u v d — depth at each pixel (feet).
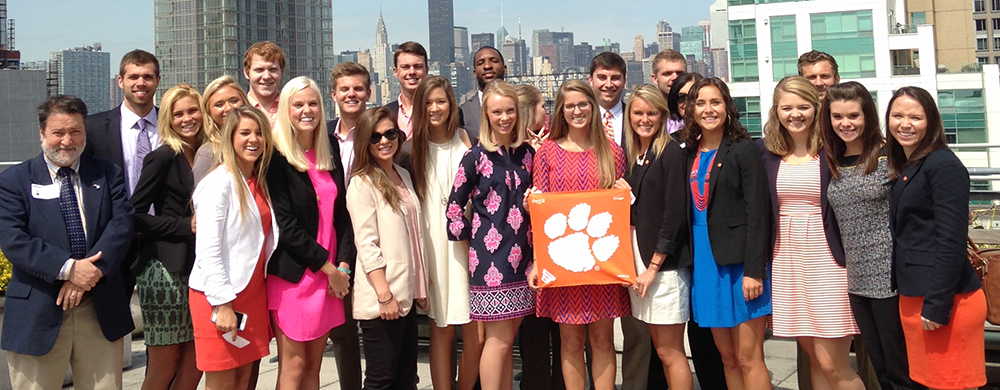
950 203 11.10
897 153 11.80
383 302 12.69
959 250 11.09
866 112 11.89
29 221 12.50
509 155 13.47
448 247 13.91
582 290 13.08
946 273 11.10
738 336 12.89
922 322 11.42
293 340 12.62
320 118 13.03
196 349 12.32
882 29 152.46
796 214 12.58
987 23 371.15
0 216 12.30
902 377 12.05
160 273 13.07
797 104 12.34
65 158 12.54
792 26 157.48
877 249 11.93
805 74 16.39
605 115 16.97
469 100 19.22
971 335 11.48
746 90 161.07
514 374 17.66
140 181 13.11
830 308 12.33
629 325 14.79
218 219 12.07
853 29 153.89
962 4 217.15
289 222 12.47
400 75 17.34
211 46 322.55
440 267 13.83
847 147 12.44
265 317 12.82
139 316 20.80
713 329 13.21
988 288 12.35
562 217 12.89
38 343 12.35
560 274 12.83
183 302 13.17
